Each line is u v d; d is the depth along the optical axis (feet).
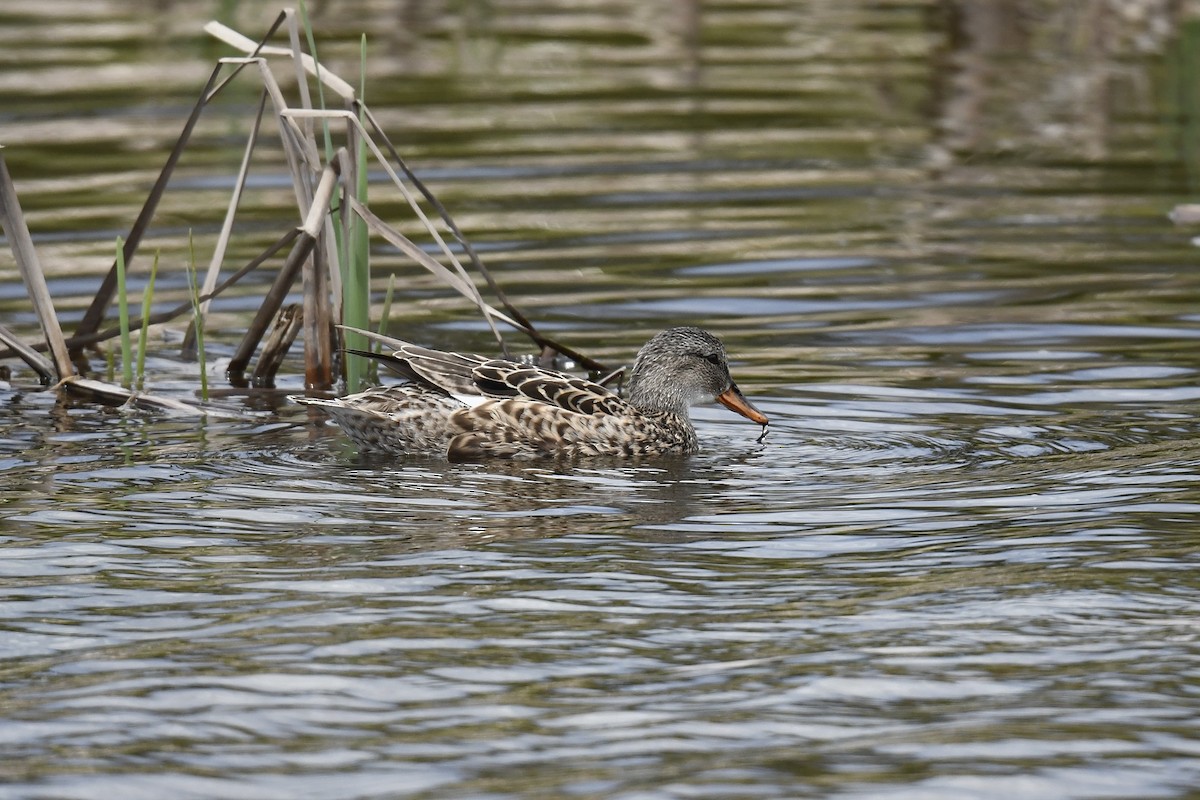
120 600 29.40
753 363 49.55
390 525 34.83
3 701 24.62
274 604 29.12
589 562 31.78
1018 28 100.99
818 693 24.62
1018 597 28.71
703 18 104.32
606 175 70.54
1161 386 46.26
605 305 55.36
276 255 60.75
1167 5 103.19
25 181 68.44
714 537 33.73
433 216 65.36
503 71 88.33
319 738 23.27
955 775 21.75
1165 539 32.01
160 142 74.38
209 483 38.45
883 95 84.74
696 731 23.34
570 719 23.84
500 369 43.80
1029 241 61.93
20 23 99.09
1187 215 64.44
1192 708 23.67
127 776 22.07
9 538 33.40
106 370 51.16
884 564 31.24
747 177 70.64
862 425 43.86
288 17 48.34
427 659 26.30
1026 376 47.65
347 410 42.22
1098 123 79.66
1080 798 21.13
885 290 56.44
